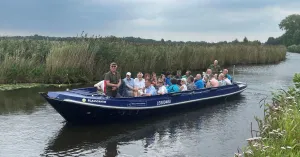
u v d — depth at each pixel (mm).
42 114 12273
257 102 15602
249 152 5883
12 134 9805
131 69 22875
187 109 13930
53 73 19688
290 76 26562
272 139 6402
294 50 93750
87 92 12008
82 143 9148
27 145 8891
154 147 8984
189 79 14781
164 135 10117
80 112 10656
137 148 8867
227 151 8750
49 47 21844
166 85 14602
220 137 9969
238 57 37688
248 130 10719
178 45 29625
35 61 20672
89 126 10898
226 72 17344
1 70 18641
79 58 20672
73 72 20078
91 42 21953
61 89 17391
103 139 9555
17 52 20109
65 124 11039
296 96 9148
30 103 14031
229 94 16016
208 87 14930
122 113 11336
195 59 29188
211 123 11617
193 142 9477
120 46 23250
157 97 12359
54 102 10430
